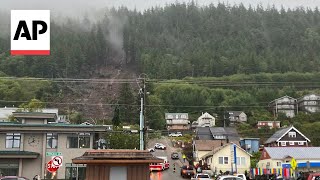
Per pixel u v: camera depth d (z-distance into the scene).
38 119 46.56
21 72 186.12
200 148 81.94
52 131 44.12
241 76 147.62
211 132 106.56
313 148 64.56
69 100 198.88
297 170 49.53
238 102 127.31
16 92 122.38
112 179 23.59
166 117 131.50
